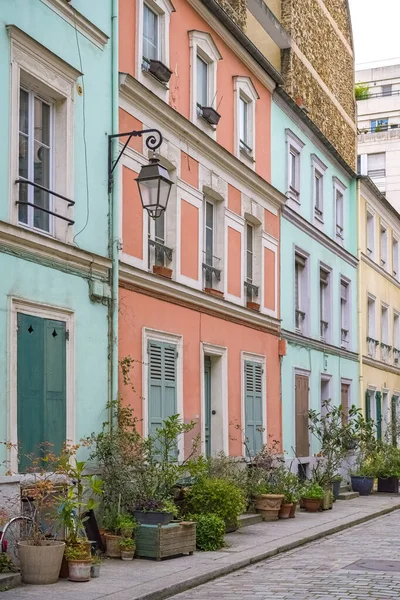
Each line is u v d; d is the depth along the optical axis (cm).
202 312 1598
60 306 1112
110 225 1257
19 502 984
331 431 2062
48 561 925
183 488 1316
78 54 1191
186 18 1587
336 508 1878
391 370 3128
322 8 2545
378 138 5225
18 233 1020
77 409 1140
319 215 2381
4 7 1025
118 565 1064
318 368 2288
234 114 1789
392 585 971
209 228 1692
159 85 1471
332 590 941
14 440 995
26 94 1099
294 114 2167
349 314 2636
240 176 1791
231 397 1711
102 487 1157
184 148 1548
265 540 1317
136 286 1352
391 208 3130
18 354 1019
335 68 2655
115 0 1295
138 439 1211
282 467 1703
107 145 1261
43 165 1136
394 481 2372
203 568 1050
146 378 1366
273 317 1939
